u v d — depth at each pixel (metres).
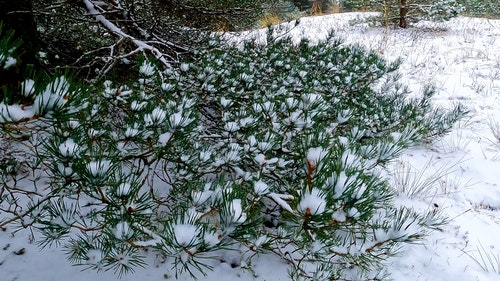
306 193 1.27
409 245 2.70
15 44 1.01
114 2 4.12
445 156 4.19
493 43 9.16
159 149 1.84
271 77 3.80
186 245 1.24
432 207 3.23
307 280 2.22
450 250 2.71
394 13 11.20
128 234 1.48
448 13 9.74
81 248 1.77
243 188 1.87
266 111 2.41
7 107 0.97
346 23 12.59
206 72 2.99
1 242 2.26
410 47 9.09
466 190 3.55
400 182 3.55
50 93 1.03
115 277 2.13
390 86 5.02
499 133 4.69
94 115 2.01
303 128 2.23
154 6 4.70
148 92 2.66
